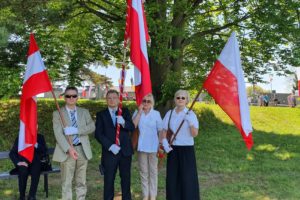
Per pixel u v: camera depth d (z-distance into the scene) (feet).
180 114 14.62
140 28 14.65
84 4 29.17
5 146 27.40
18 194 17.46
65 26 29.94
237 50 14.25
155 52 25.03
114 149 14.60
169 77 26.73
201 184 19.75
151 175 16.30
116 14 28.25
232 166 23.82
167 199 14.60
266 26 28.32
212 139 32.68
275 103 99.76
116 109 15.19
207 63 29.07
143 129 16.05
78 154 14.74
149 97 16.08
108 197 14.75
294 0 27.89
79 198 14.94
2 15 19.10
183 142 14.43
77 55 33.37
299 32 27.73
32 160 16.07
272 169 23.34
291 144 32.24
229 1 31.12
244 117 13.93
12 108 34.19
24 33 22.77
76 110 15.05
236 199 17.16
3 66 23.98
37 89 14.71
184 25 29.86
